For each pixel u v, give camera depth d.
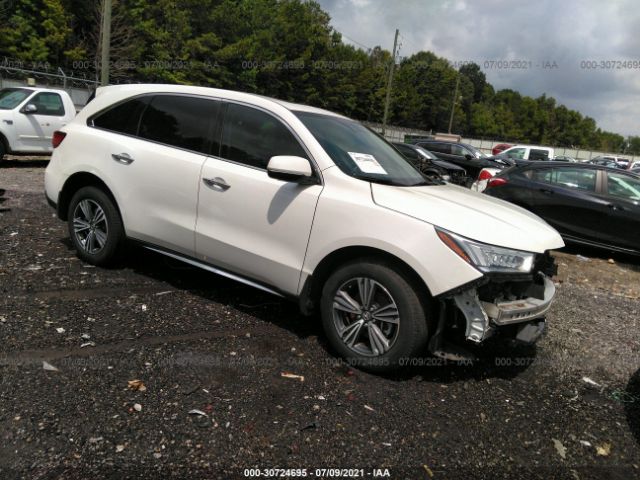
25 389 2.71
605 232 7.58
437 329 3.04
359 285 3.25
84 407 2.62
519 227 3.30
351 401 2.95
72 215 4.70
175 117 4.15
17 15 34.09
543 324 3.41
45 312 3.64
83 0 35.53
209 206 3.80
